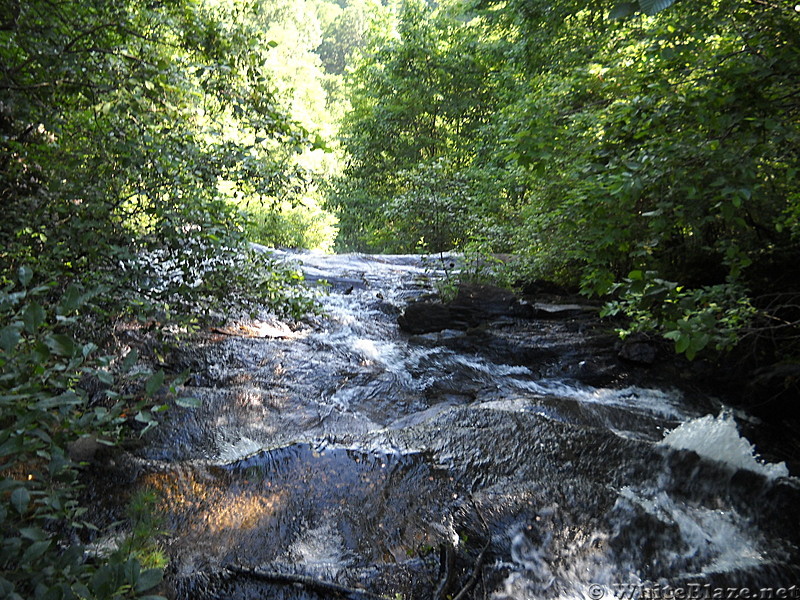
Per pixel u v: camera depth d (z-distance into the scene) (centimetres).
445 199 1397
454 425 434
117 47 394
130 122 390
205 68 388
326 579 279
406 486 359
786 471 400
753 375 559
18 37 349
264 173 411
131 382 468
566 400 513
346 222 2358
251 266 447
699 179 313
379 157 2286
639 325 431
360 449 389
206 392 490
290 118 419
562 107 429
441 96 2186
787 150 348
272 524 319
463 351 677
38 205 367
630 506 353
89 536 288
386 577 284
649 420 493
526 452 400
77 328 374
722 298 374
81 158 384
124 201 405
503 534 324
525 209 829
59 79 366
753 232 543
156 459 381
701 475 384
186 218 396
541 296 833
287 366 588
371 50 2345
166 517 315
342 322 760
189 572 273
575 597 288
